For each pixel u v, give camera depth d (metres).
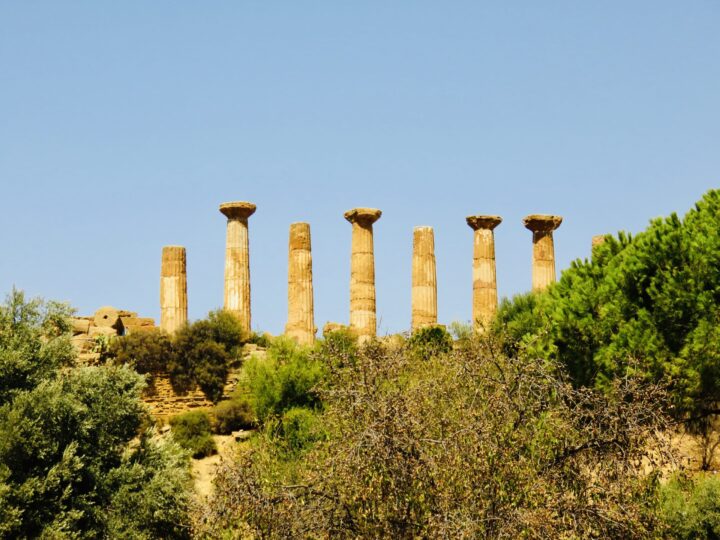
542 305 63.66
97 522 46.19
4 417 45.97
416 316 89.50
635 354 51.50
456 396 35.69
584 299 57.06
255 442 45.78
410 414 33.31
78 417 47.94
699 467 54.19
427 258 90.19
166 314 87.69
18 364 48.66
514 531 30.81
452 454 32.62
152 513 47.31
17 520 42.53
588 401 34.69
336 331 81.94
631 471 33.69
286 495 34.06
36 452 45.69
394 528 32.34
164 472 48.97
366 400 33.91
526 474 32.56
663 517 34.97
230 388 80.69
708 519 42.53
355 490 32.72
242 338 84.31
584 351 54.84
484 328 66.25
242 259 89.75
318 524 33.41
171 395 80.25
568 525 32.19
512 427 33.66
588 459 34.19
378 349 37.56
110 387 50.88
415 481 32.44
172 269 88.44
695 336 52.06
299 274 88.94
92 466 47.88
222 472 35.34
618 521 32.31
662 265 55.59
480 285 92.12
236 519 34.16
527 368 35.28
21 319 51.31
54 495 45.41
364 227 90.31
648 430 34.03
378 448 32.22
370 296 89.50
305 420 49.81
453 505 31.69
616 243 61.78
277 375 74.12
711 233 55.75
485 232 93.06
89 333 83.62
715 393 53.09
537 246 94.06
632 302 55.78
